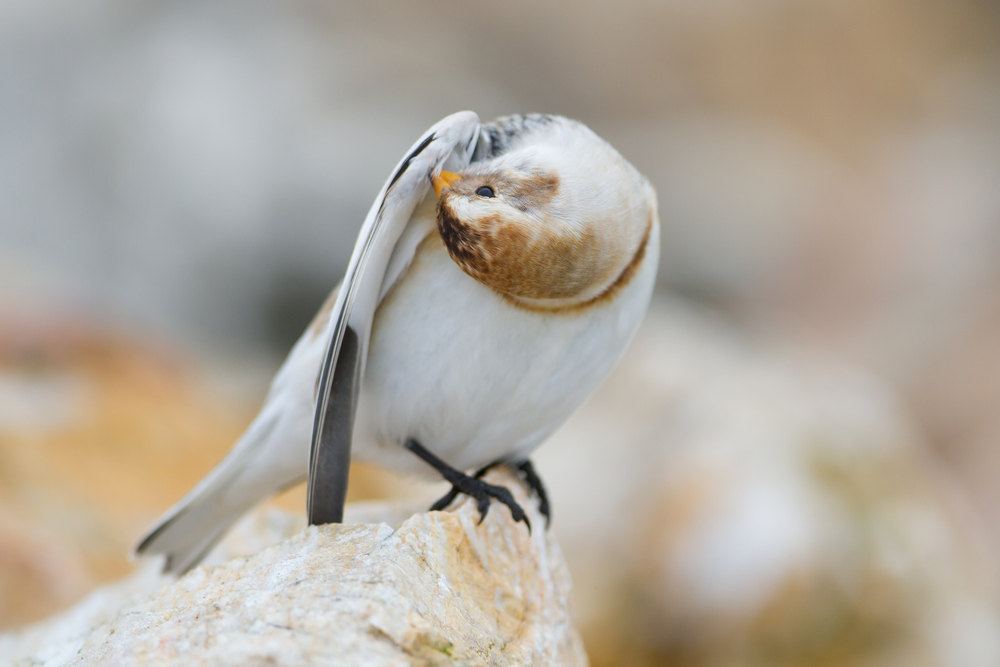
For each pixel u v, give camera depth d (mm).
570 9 24922
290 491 10812
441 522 4652
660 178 21328
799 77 26297
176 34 18203
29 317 12188
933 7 28578
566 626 5562
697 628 9805
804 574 9586
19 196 16172
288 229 16891
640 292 5387
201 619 3896
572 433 12922
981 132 24797
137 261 16328
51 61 17250
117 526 9250
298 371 5781
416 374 5309
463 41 23719
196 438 11773
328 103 18641
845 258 20172
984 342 17125
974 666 9586
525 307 5094
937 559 10289
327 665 3416
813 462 10789
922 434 16469
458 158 5109
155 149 16812
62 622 6027
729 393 12172
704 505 10312
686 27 25781
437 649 3584
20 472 9445
